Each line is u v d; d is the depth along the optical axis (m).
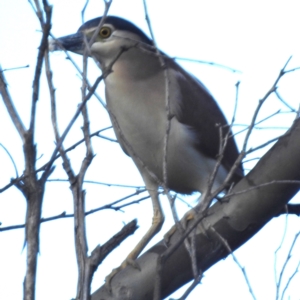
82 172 5.08
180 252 6.88
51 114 5.09
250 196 6.88
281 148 6.79
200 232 6.95
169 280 6.92
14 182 5.49
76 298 4.86
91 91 4.88
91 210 5.90
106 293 6.94
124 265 7.31
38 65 4.46
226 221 6.93
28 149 4.48
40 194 4.52
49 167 4.61
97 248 4.99
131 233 5.57
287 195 6.84
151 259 6.98
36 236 4.45
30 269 4.39
